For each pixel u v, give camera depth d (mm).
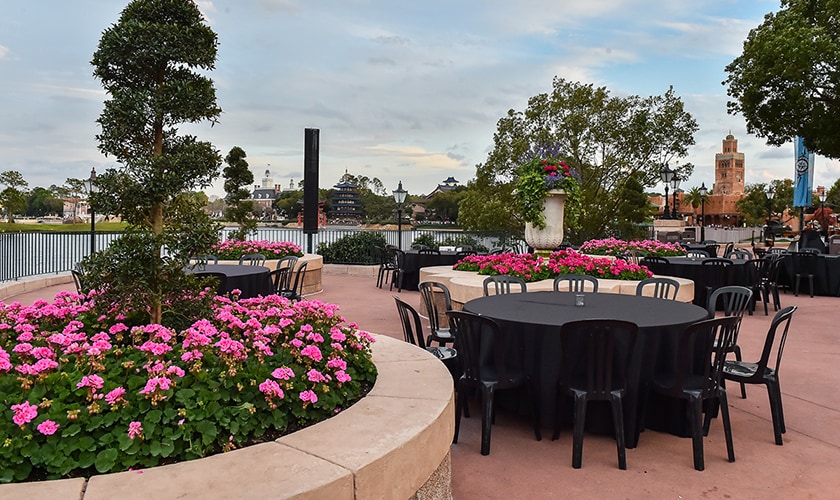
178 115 3461
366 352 3443
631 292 7102
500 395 4074
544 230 9359
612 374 3525
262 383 2516
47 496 1838
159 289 3457
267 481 1951
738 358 4898
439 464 2607
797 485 3150
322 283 13211
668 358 3771
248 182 17078
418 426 2455
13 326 3496
